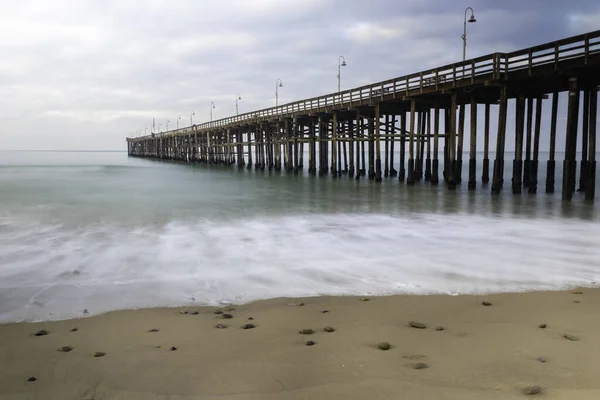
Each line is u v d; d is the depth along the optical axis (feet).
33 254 25.30
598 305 16.65
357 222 37.63
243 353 11.57
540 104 68.80
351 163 106.11
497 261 24.26
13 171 138.41
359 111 92.89
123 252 25.84
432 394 8.87
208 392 9.20
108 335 13.55
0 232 31.99
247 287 19.48
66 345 12.71
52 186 77.92
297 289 19.20
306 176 115.34
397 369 10.23
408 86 75.77
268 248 27.20
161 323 14.78
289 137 123.24
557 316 15.14
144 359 11.30
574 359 10.82
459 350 11.57
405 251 26.63
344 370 10.21
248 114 151.53
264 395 8.98
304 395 8.94
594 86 55.42
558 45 51.31
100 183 86.53
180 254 25.44
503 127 61.31
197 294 18.53
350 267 22.90
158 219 38.45
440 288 19.33
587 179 54.24
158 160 290.76
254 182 91.25
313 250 26.76
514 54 57.06
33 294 18.48
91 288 19.33
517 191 64.75
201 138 218.79
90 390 9.49
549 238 30.83
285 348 11.89
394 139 102.94
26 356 11.75
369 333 13.23
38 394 9.36
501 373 9.94
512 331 13.35
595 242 29.40
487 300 17.44
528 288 19.34
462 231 33.47
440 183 87.30
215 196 60.49
